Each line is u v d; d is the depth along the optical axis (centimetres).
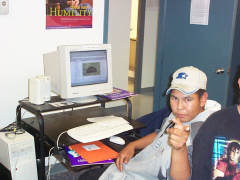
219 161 104
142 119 236
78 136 182
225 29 271
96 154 180
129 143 186
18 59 229
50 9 236
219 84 284
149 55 573
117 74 472
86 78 217
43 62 240
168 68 332
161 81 344
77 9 249
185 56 311
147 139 188
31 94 204
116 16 442
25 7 224
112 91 231
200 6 288
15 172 192
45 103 207
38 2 229
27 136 198
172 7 315
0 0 208
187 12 301
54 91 224
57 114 234
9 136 194
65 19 245
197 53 298
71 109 255
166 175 137
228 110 107
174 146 113
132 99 543
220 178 104
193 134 138
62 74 208
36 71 239
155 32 565
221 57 278
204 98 146
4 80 226
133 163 164
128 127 202
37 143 212
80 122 217
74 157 178
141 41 552
